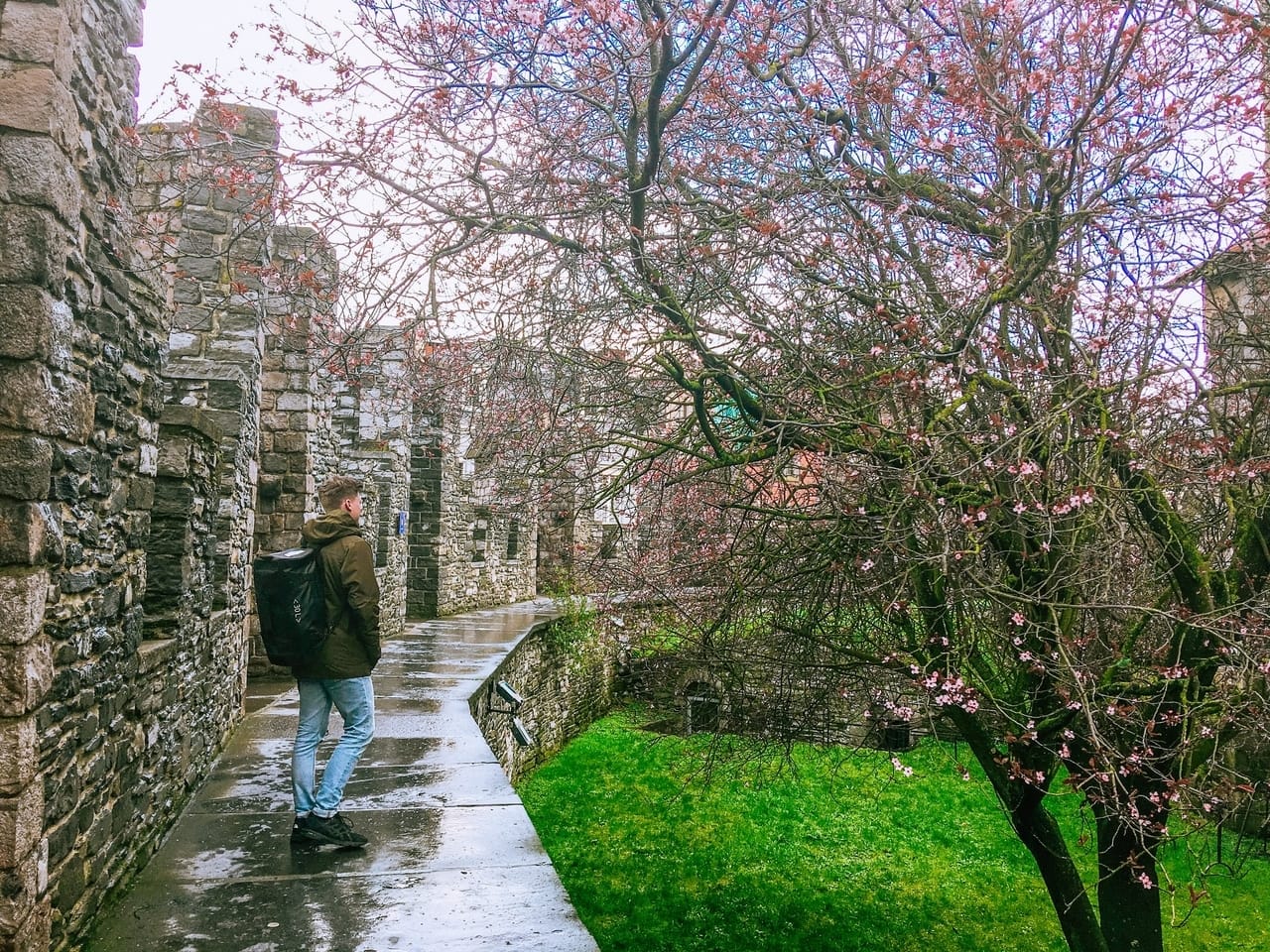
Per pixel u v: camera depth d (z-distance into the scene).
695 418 5.69
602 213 5.39
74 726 3.27
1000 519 5.27
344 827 4.57
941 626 5.55
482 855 4.55
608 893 9.09
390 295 5.14
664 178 5.55
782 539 6.25
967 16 5.38
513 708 9.46
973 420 5.27
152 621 4.84
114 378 3.70
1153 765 5.35
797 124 5.57
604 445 5.79
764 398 5.33
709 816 11.73
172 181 8.23
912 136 5.85
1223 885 9.39
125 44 3.81
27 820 2.77
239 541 7.69
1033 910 9.13
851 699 7.18
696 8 5.20
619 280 5.17
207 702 6.02
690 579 7.04
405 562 16.06
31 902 2.80
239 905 3.87
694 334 4.97
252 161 5.27
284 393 10.17
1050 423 4.39
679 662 7.67
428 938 3.59
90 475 3.42
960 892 9.60
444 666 11.46
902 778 13.27
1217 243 5.18
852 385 5.13
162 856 4.46
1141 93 4.98
